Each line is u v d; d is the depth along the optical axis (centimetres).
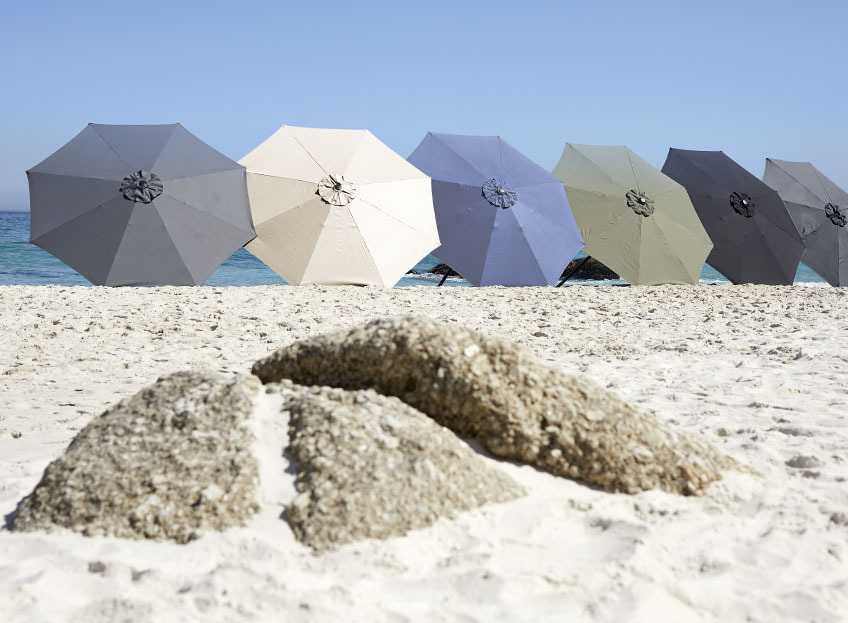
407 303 1288
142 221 1458
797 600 289
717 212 2020
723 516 367
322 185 1606
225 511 327
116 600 270
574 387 406
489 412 386
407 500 330
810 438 507
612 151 2025
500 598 277
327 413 362
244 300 1246
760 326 1099
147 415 376
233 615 265
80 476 347
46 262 2886
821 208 2189
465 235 1711
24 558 311
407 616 265
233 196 1564
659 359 827
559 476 384
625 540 326
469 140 1886
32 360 775
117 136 1562
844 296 1575
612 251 1827
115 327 964
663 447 394
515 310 1244
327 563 300
